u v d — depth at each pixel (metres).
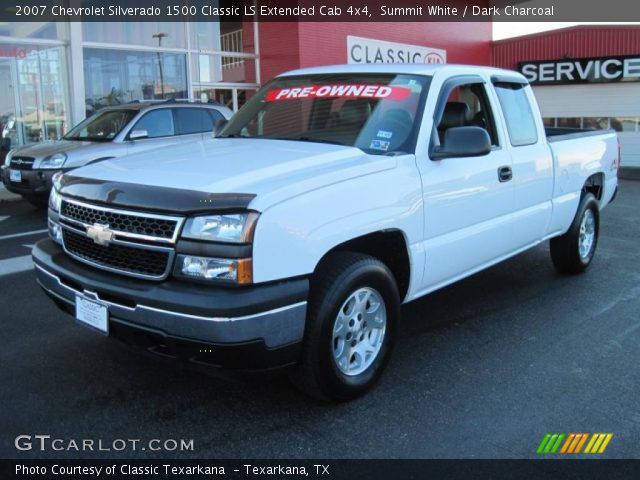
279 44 16.80
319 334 3.32
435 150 4.11
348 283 3.43
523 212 5.12
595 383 3.97
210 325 2.93
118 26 14.53
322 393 3.49
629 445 3.27
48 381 3.91
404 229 3.82
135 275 3.20
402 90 4.33
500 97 5.06
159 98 15.58
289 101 4.76
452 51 22.47
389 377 4.03
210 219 3.01
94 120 11.22
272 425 3.42
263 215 3.02
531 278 6.35
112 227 3.28
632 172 19.67
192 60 16.11
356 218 3.47
